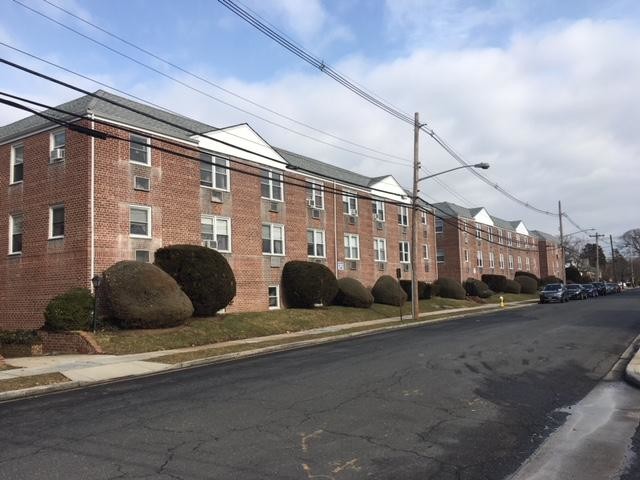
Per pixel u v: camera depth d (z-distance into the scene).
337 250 35.09
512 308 39.81
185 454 6.39
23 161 23.31
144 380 12.22
